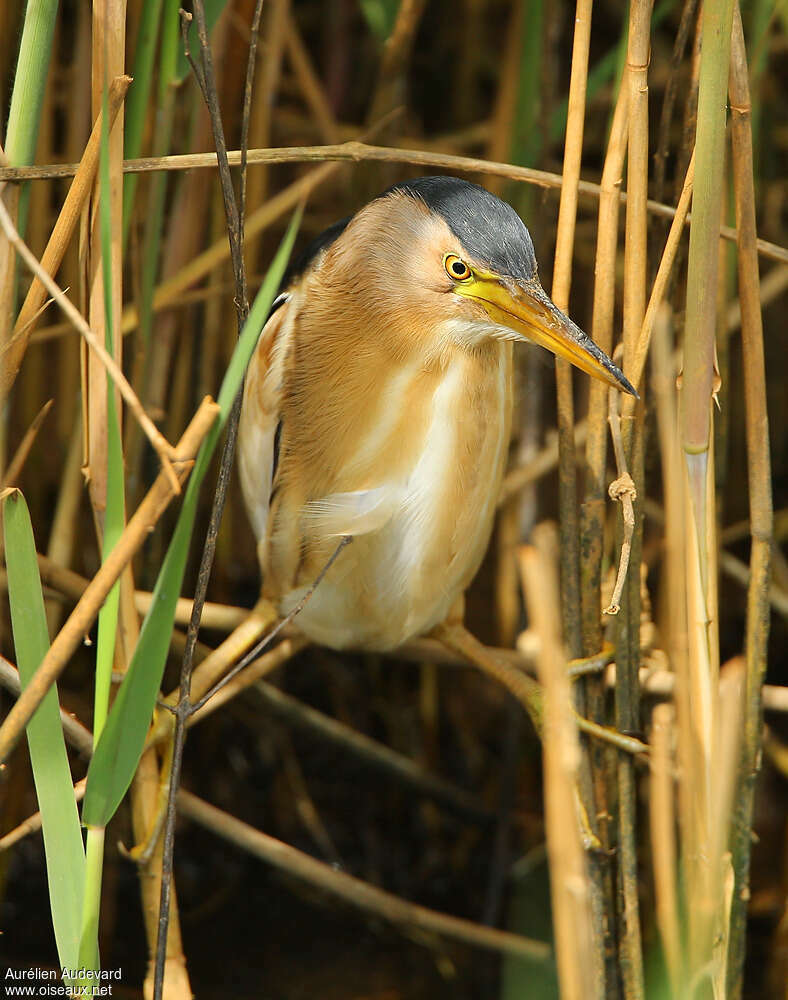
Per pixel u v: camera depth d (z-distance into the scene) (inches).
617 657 202.7
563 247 202.4
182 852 209.5
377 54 213.0
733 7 200.5
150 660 200.1
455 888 209.9
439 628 205.5
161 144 203.5
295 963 208.1
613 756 203.0
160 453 199.3
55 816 200.8
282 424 204.2
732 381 211.8
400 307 203.3
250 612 206.2
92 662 209.8
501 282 202.8
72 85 206.7
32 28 200.8
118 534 200.5
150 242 203.8
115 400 200.1
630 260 201.8
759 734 203.2
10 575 200.5
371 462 203.8
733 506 212.2
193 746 209.9
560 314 202.5
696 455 201.3
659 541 209.0
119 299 201.2
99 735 200.7
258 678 205.2
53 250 201.3
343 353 203.6
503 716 211.3
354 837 210.2
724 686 200.5
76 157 206.7
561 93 212.5
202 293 206.7
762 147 211.2
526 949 206.8
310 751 210.5
